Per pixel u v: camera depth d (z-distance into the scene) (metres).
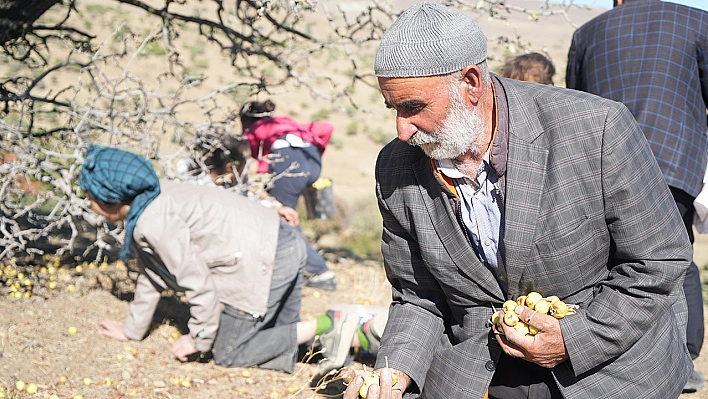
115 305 4.91
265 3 4.85
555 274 2.22
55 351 4.07
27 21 4.98
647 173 2.14
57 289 5.07
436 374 2.52
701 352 4.78
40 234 5.05
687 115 3.36
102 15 20.02
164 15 5.46
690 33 3.38
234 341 4.09
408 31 1.98
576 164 2.12
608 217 2.16
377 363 2.49
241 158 5.41
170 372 4.00
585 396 2.28
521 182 2.14
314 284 5.86
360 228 8.84
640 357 2.26
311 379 4.03
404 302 2.61
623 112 2.13
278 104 16.92
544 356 2.23
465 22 2.01
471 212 2.26
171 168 5.17
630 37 3.45
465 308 2.45
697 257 8.81
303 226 8.63
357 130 16.33
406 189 2.36
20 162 4.91
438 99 1.99
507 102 2.19
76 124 5.63
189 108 13.30
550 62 3.97
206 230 3.95
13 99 4.96
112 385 3.79
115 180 3.74
